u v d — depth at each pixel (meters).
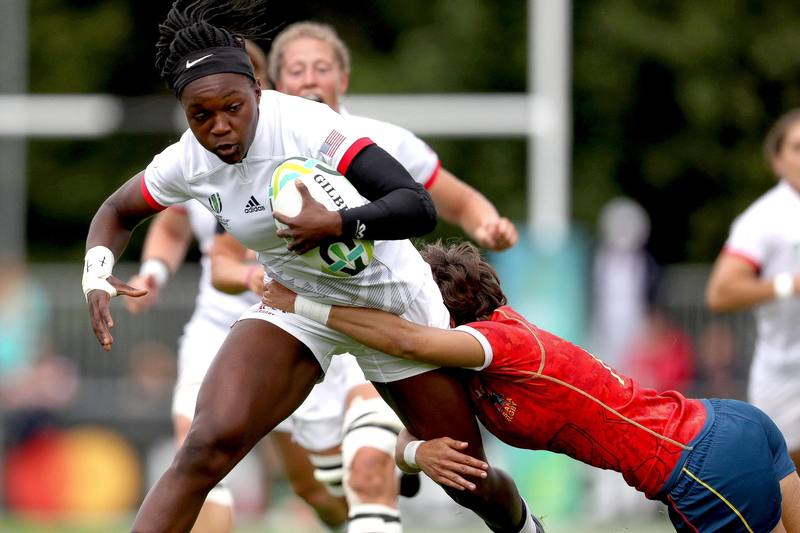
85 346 48.12
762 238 28.31
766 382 28.23
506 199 73.00
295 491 25.62
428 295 18.06
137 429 47.03
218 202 16.70
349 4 78.56
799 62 74.31
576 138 76.12
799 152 28.27
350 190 16.22
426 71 73.44
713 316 47.03
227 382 16.98
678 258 77.56
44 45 77.06
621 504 41.88
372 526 21.28
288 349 17.36
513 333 17.95
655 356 46.62
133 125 71.25
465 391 18.48
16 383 47.31
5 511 45.75
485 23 74.38
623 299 47.03
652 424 18.20
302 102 16.70
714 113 74.12
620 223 47.88
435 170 22.78
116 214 17.69
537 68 52.41
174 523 16.61
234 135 15.90
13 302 48.44
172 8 16.48
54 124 61.25
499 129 57.62
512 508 19.17
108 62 77.94
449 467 17.95
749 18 74.44
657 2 74.88
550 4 52.31
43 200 77.06
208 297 23.98
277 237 16.62
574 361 18.12
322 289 17.06
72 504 45.91
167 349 48.09
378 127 22.28
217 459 16.75
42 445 46.44
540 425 18.19
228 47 15.99
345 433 22.06
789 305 27.66
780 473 18.83
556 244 47.28
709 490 18.14
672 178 76.12
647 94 75.88
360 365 18.38
